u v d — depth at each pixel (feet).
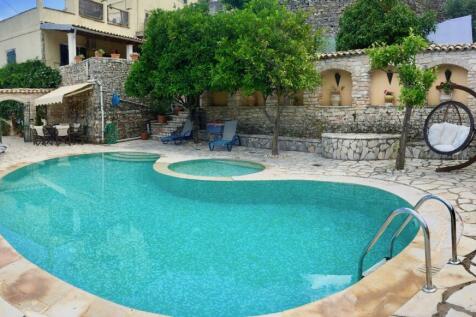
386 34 65.36
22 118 88.17
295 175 40.22
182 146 66.85
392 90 56.59
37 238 26.32
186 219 30.40
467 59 49.39
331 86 61.21
